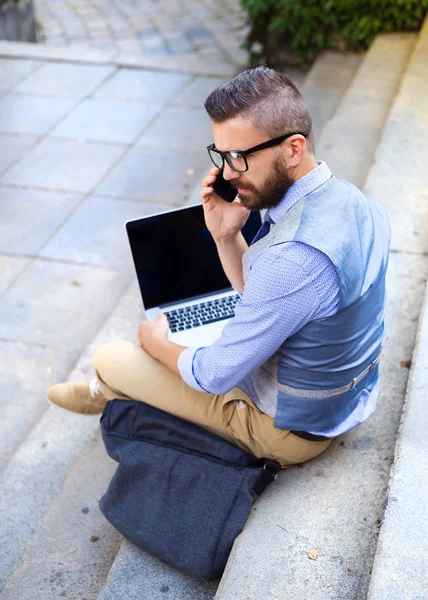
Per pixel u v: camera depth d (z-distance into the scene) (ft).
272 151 5.39
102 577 7.84
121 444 7.28
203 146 18.16
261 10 21.40
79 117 19.70
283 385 6.24
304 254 5.37
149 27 30.07
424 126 13.56
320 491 6.84
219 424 6.97
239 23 29.99
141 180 16.85
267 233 6.04
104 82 21.62
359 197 5.89
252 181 5.59
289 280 5.40
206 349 6.28
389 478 6.63
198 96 20.68
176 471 6.88
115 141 18.51
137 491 7.05
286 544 6.35
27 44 24.08
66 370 11.98
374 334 6.25
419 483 6.33
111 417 7.31
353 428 7.45
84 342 12.50
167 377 7.09
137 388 7.17
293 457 6.83
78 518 8.52
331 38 21.18
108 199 16.21
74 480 8.97
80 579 7.83
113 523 7.11
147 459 6.99
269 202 5.71
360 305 5.71
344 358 5.99
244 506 6.62
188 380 6.46
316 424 6.44
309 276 5.39
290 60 22.04
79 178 17.01
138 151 18.03
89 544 8.22
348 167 13.58
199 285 8.47
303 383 6.12
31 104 20.45
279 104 5.27
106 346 7.43
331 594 5.90
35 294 13.57
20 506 9.46
